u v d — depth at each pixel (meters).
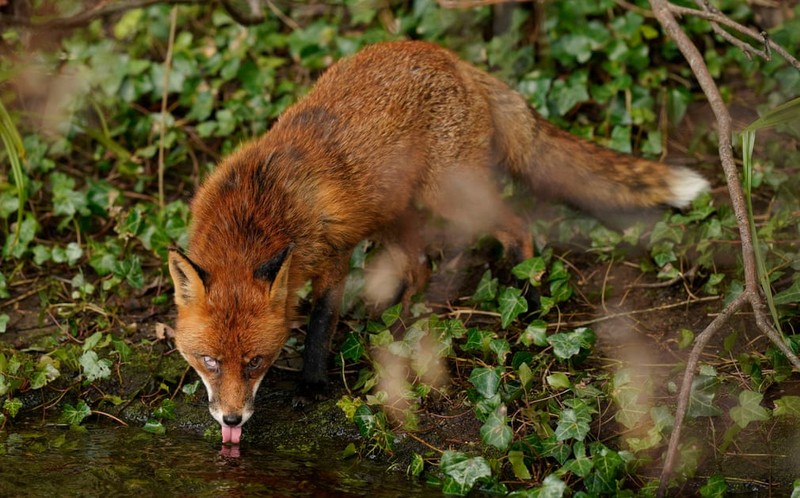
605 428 9.06
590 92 13.66
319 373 9.80
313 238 9.52
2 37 12.09
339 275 9.98
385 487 8.61
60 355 10.10
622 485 8.45
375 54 10.79
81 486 8.56
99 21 14.68
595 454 8.43
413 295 10.97
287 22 14.70
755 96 13.56
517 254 11.19
